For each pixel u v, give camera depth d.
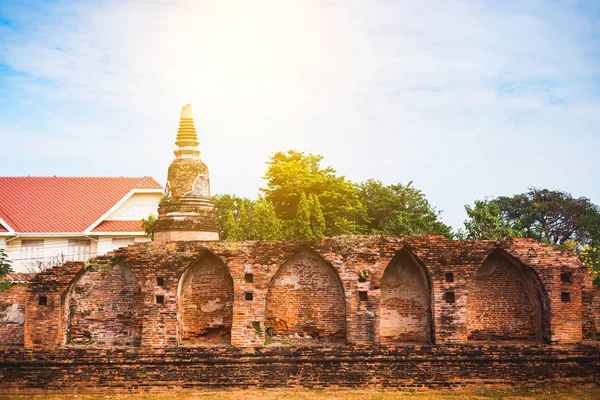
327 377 25.14
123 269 26.72
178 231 27.73
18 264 46.91
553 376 25.34
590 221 64.44
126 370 25.30
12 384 25.39
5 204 49.88
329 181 56.44
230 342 26.08
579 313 25.64
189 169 28.41
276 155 60.56
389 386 25.09
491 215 38.88
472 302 26.62
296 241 25.88
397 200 59.34
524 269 26.16
